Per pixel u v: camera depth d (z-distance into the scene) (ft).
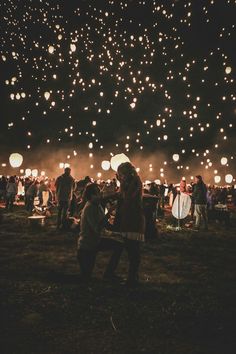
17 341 12.44
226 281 20.70
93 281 19.70
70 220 38.27
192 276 21.65
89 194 20.42
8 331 13.21
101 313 15.06
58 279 19.88
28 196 52.47
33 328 13.51
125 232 18.88
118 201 20.27
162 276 21.39
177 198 41.73
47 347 12.05
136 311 15.33
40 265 23.08
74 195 47.75
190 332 13.48
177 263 24.95
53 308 15.51
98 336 12.96
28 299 16.51
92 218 19.92
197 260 26.14
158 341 12.67
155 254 27.86
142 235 19.08
